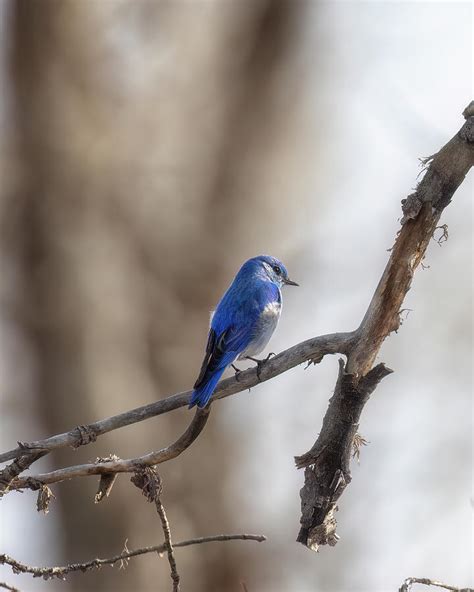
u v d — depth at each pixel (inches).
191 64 744.3
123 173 693.3
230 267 722.8
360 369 257.1
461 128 250.7
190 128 735.1
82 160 672.4
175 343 690.8
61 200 663.1
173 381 684.1
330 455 261.3
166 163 715.4
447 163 252.1
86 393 647.8
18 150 666.2
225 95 751.1
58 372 649.6
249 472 703.1
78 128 674.2
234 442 704.4
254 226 740.0
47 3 667.4
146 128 713.0
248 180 743.1
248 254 733.9
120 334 667.4
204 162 735.1
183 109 735.1
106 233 677.9
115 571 634.8
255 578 673.0
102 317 660.7
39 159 661.9
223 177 740.0
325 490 262.1
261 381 267.1
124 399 656.4
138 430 661.3
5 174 663.1
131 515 642.8
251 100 754.2
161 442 671.1
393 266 255.1
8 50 672.4
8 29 673.0
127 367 665.0
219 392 264.5
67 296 653.3
